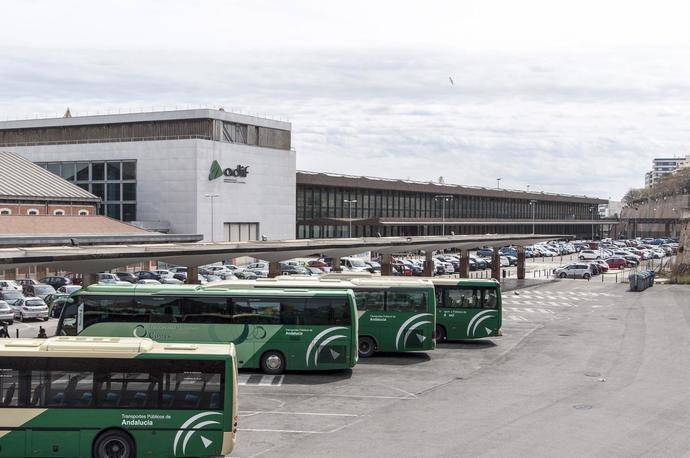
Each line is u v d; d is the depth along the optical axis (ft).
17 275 244.83
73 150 362.53
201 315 106.73
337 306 107.86
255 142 375.04
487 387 102.78
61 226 276.00
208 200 341.41
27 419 69.62
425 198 500.74
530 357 127.24
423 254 428.97
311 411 88.99
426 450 73.15
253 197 365.61
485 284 140.56
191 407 70.33
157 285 109.50
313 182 403.75
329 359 107.45
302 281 117.39
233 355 71.41
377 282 125.59
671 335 152.46
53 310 174.09
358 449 73.56
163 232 338.54
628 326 166.61
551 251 458.91
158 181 343.87
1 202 271.49
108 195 355.15
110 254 126.31
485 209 564.71
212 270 260.83
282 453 72.38
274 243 174.29
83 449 69.87
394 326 123.95
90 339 73.61
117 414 69.97
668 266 360.28
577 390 100.78
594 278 311.47
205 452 70.33
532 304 212.84
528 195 611.06
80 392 70.18
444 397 96.63
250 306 107.76
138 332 105.60
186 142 336.90
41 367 70.18
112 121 366.02
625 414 87.66
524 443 75.72
